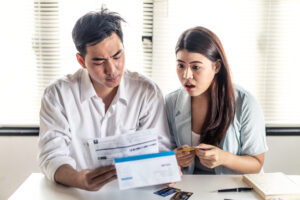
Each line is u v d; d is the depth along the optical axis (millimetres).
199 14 1875
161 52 1910
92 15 1076
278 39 1891
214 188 1039
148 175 932
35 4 1854
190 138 1396
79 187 999
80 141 1296
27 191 1019
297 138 1925
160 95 1364
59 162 1092
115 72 1090
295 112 1946
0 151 1908
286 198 945
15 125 1935
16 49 1889
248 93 1353
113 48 1053
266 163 1952
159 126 1347
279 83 1924
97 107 1293
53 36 1881
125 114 1337
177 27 1887
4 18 1863
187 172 1402
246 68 1905
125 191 1022
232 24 1874
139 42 1902
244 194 994
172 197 976
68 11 1862
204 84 1220
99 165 957
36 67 1905
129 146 963
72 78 1315
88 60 1082
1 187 1945
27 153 1915
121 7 1869
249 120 1324
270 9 1862
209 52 1178
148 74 1931
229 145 1349
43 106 1254
